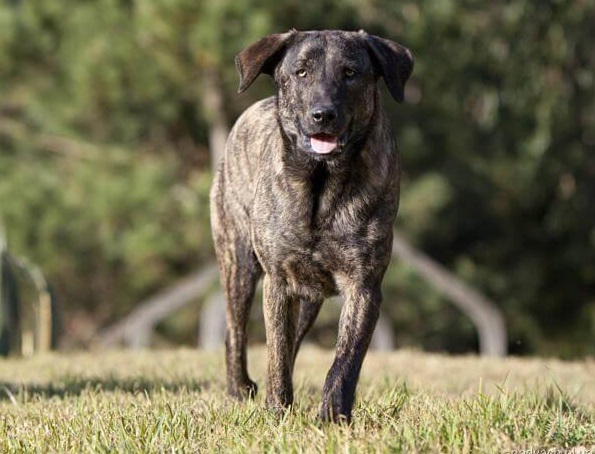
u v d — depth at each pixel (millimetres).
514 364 10305
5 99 18250
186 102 17422
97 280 19219
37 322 12781
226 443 4672
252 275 6457
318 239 5391
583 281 21844
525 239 21812
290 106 5500
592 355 21000
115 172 17531
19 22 16578
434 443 4473
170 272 18562
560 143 19906
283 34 5715
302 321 6355
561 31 18250
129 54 15906
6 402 6758
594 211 21141
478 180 19844
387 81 5562
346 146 5309
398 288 17781
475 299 14711
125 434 4836
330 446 4359
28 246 17469
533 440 4574
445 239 20828
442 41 17453
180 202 17234
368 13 17031
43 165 18188
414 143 17719
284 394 5449
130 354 11000
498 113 19359
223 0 14852
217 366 8602
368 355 11141
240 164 6453
